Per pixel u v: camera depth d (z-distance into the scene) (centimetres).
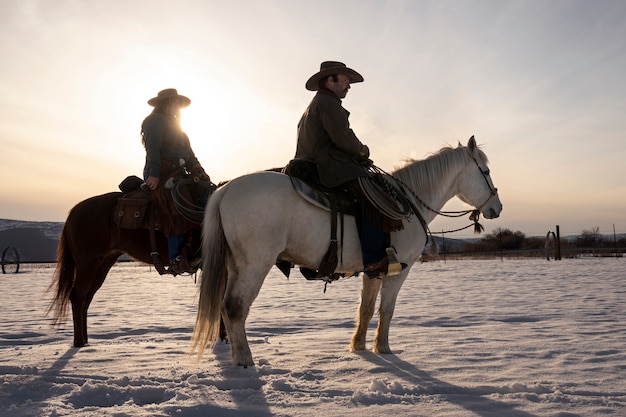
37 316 854
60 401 332
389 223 467
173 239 514
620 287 1180
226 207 436
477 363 443
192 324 748
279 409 317
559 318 725
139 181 560
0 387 367
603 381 381
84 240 542
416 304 943
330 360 457
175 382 381
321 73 488
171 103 559
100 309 966
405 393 354
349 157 478
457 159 566
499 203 582
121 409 312
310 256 453
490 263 2650
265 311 898
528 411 311
